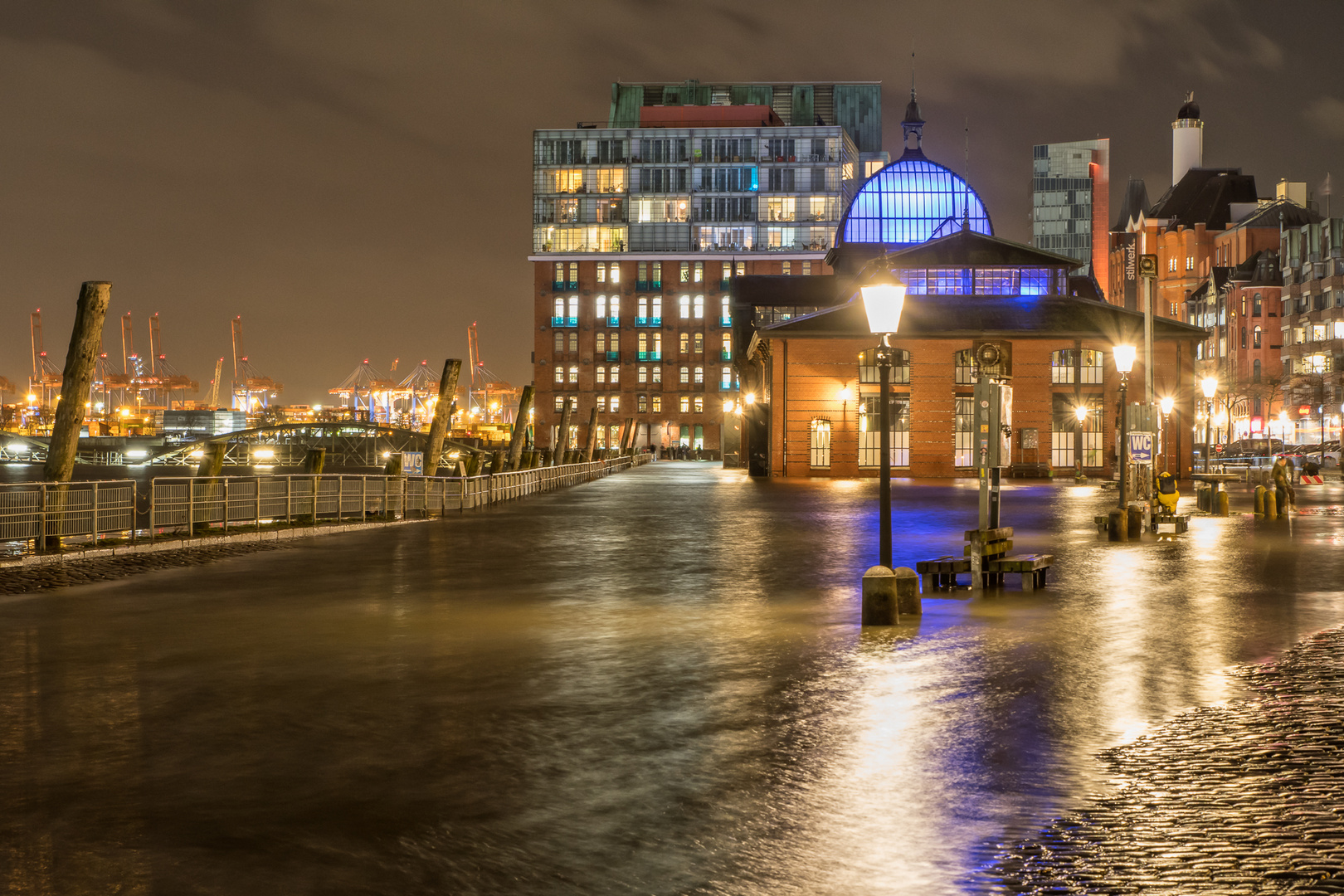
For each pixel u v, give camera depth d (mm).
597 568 19922
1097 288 95312
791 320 74625
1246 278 136125
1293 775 7082
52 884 5359
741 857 5750
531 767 7395
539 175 162500
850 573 19031
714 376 160500
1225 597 15742
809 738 8094
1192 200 195000
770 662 11031
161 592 16766
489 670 10656
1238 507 38219
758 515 34625
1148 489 28688
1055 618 13805
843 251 96062
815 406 74375
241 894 5258
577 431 161875
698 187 161125
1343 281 113688
